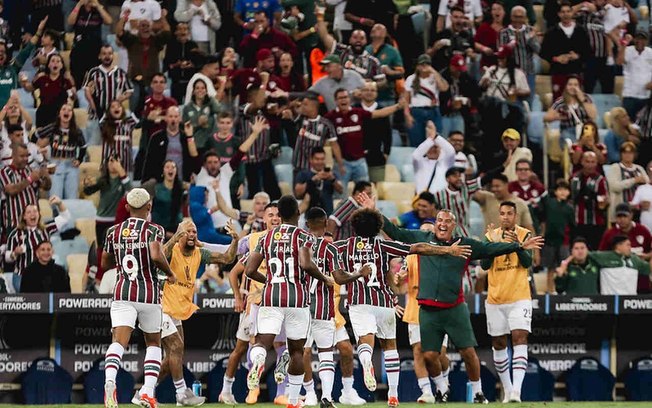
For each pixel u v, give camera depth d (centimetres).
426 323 4588
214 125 6094
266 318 3622
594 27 7112
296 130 6397
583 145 6269
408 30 6969
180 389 4356
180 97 6531
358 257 4012
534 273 6041
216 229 5772
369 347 3969
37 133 6269
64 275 5294
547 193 5950
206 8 6794
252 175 6116
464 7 7012
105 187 5784
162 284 4262
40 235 5588
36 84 6303
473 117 6600
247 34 6619
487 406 4462
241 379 5141
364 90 6356
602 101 7131
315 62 6712
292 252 3641
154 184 5594
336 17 7044
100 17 6681
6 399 4984
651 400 5472
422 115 6525
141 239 3656
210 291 5356
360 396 5203
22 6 6825
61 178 6166
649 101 6938
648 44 7481
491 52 6706
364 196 4169
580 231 6066
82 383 5072
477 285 5609
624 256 5625
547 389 5400
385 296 4047
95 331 5091
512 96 6581
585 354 5484
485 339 5438
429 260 4566
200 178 5853
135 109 6512
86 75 6538
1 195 5806
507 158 6362
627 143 6369
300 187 5828
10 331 5006
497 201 5966
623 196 6322
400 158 6550
